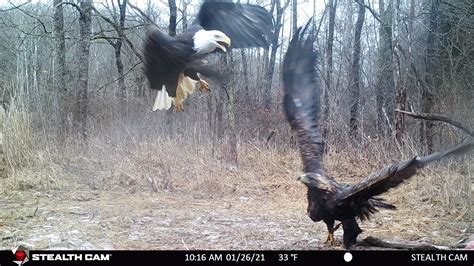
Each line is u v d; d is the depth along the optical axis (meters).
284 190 11.46
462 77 17.75
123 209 9.37
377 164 13.67
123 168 12.38
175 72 5.52
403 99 15.01
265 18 6.12
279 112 18.80
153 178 11.52
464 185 9.70
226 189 11.22
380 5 21.47
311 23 7.28
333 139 15.38
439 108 15.10
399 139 14.62
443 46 17.52
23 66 18.64
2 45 19.88
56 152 13.33
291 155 14.55
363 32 25.22
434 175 11.00
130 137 14.98
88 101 18.78
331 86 20.08
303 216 9.12
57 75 17.62
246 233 7.89
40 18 21.12
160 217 8.88
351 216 6.57
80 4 17.80
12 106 13.16
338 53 24.20
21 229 7.79
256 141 15.48
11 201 9.87
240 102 18.75
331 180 6.65
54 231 7.71
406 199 9.89
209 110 15.40
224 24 6.06
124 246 7.09
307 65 7.23
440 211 9.09
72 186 11.20
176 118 16.27
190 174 12.13
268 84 24.56
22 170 11.84
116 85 23.34
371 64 23.30
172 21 20.78
